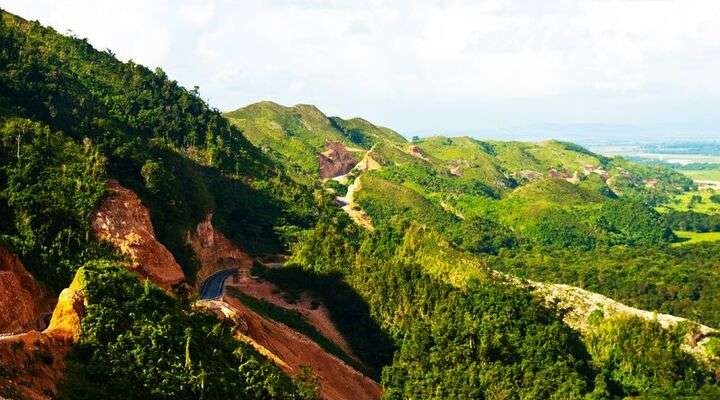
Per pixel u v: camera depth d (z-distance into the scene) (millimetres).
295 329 116125
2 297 74188
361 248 152000
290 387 77688
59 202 99250
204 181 172750
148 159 135875
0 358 52094
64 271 91812
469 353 103688
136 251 101500
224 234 154000
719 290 176750
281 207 190875
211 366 69875
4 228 92875
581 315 124438
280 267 147500
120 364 62719
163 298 77000
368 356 122312
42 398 52125
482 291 121438
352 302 133625
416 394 99438
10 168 100000
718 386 101312
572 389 94125
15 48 155000
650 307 176625
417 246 144625
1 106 119375
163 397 62000
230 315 90188
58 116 135375
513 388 96875
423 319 121375
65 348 61719
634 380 102750
